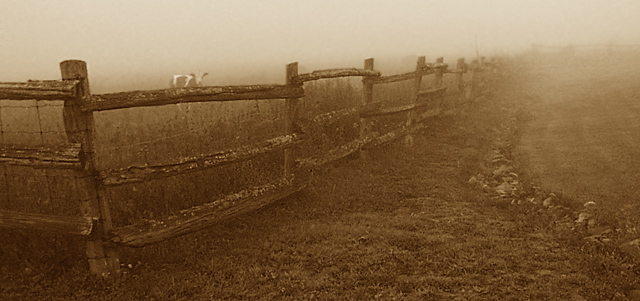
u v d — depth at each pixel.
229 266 4.47
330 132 8.89
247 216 5.77
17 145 3.78
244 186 6.17
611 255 4.68
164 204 5.34
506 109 14.55
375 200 6.62
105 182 3.87
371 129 8.80
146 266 4.42
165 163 4.23
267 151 5.54
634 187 6.70
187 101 4.40
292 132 6.25
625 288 4.02
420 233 5.40
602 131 10.54
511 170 8.18
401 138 10.18
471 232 5.45
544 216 5.86
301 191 6.57
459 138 10.71
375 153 9.03
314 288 4.10
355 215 6.01
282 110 8.76
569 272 4.40
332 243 5.07
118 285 4.01
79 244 4.47
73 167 3.64
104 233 4.02
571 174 7.61
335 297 3.93
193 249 4.82
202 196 5.70
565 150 9.26
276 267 4.50
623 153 8.55
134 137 7.52
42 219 3.91
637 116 11.63
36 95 3.51
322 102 9.84
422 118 10.80
